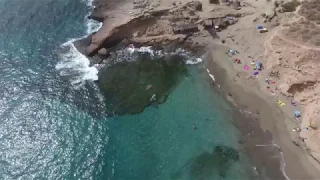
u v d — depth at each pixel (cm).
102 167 4712
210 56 6322
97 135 5112
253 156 4828
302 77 5544
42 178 4525
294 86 5519
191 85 5894
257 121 5247
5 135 5009
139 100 5672
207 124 5275
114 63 6322
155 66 6256
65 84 5897
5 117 5259
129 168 4722
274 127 5141
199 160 4812
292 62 5778
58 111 5425
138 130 5206
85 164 4734
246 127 5191
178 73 6112
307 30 6162
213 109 5484
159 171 4700
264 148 4906
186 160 4822
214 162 4781
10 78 5925
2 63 6178
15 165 4638
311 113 5141
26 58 6322
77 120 5306
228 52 6316
